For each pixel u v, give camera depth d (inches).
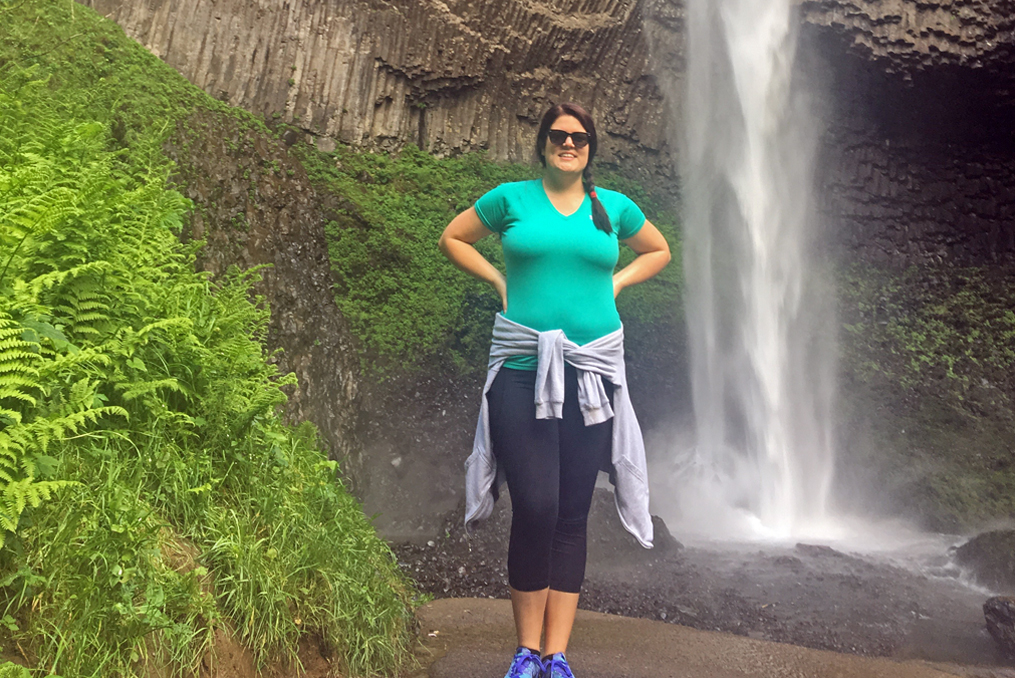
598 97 593.0
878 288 604.7
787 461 509.0
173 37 442.6
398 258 462.0
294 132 479.2
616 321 107.7
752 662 145.6
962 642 191.3
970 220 629.0
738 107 605.0
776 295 590.6
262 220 353.1
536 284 104.7
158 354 112.7
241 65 462.6
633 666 133.5
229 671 92.4
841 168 625.9
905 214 631.2
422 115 538.6
